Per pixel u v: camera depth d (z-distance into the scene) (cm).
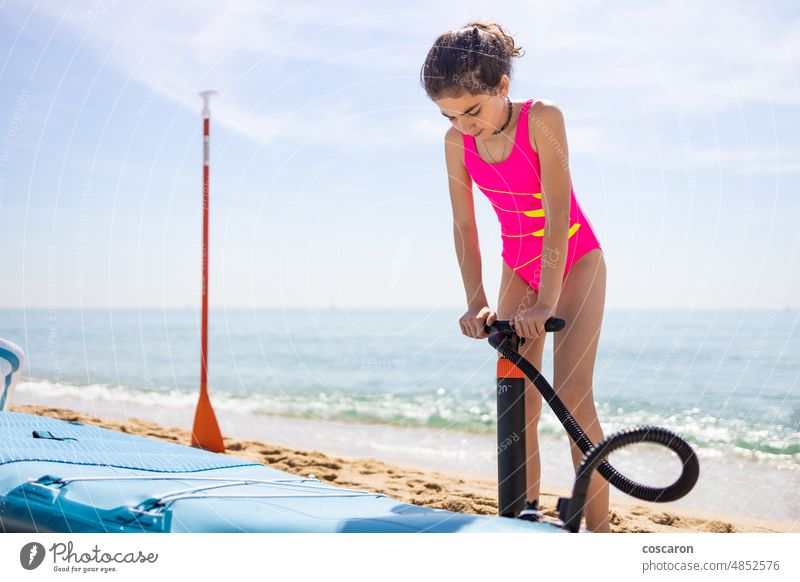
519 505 183
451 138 261
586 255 248
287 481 216
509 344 196
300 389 1139
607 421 750
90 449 243
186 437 561
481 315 224
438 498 391
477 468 528
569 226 232
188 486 202
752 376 956
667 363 1106
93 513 190
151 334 2217
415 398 1019
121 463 224
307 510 186
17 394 991
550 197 230
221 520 180
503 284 271
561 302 246
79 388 1078
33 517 195
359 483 432
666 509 409
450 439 687
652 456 574
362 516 180
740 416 728
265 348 1823
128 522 184
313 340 2006
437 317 2572
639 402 827
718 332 1566
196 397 1015
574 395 237
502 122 239
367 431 739
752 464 549
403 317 2898
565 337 242
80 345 1853
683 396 846
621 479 155
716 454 586
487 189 258
